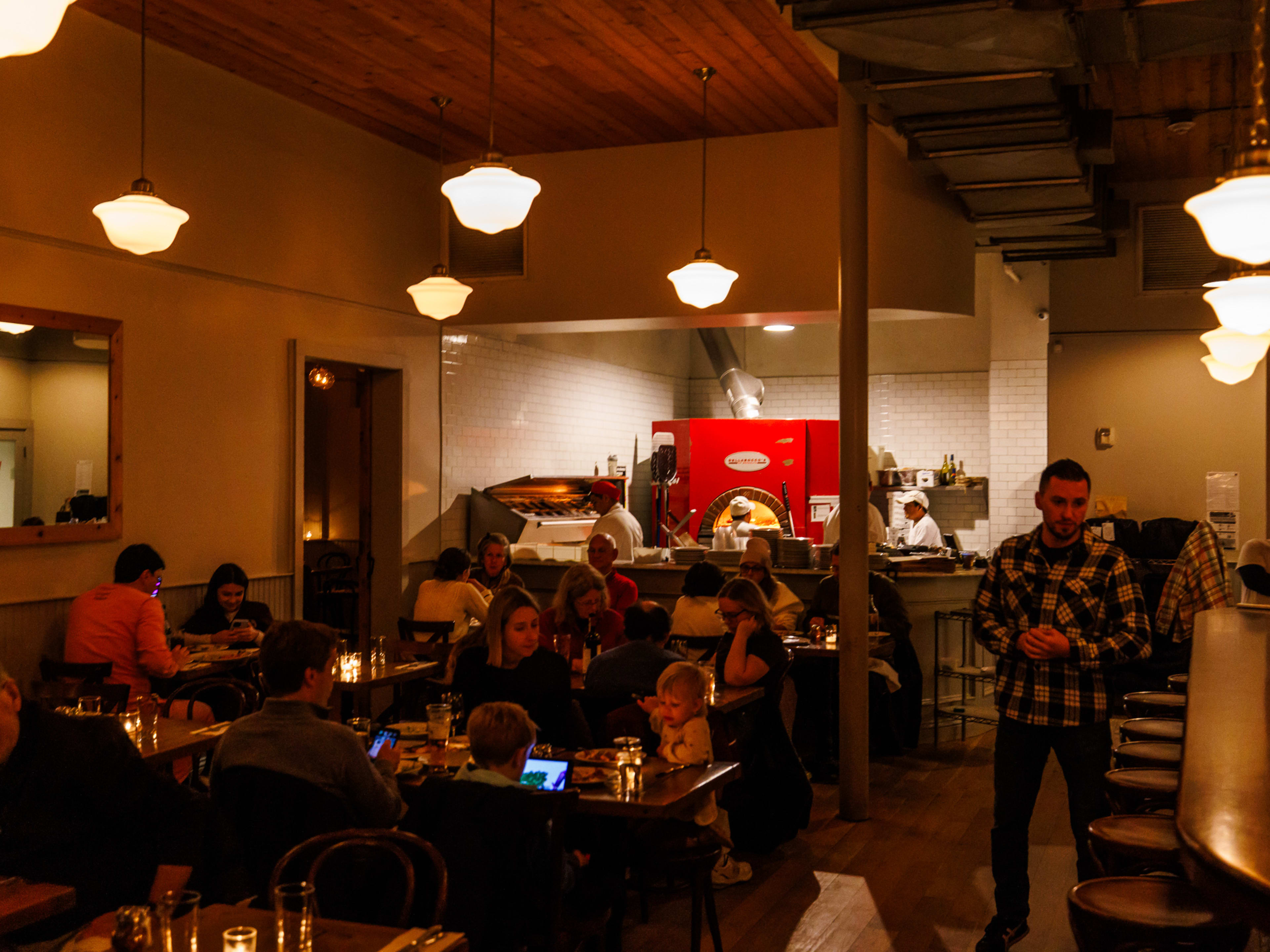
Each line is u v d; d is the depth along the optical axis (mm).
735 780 4086
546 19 5984
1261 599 5613
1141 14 4406
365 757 2920
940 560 8219
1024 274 10727
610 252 8398
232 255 6973
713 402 14219
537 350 10578
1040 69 4887
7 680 2479
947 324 12703
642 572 8492
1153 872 3055
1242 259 3273
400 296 8547
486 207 4531
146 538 6355
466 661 4289
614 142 8273
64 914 2494
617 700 4734
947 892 4703
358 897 2596
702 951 4039
